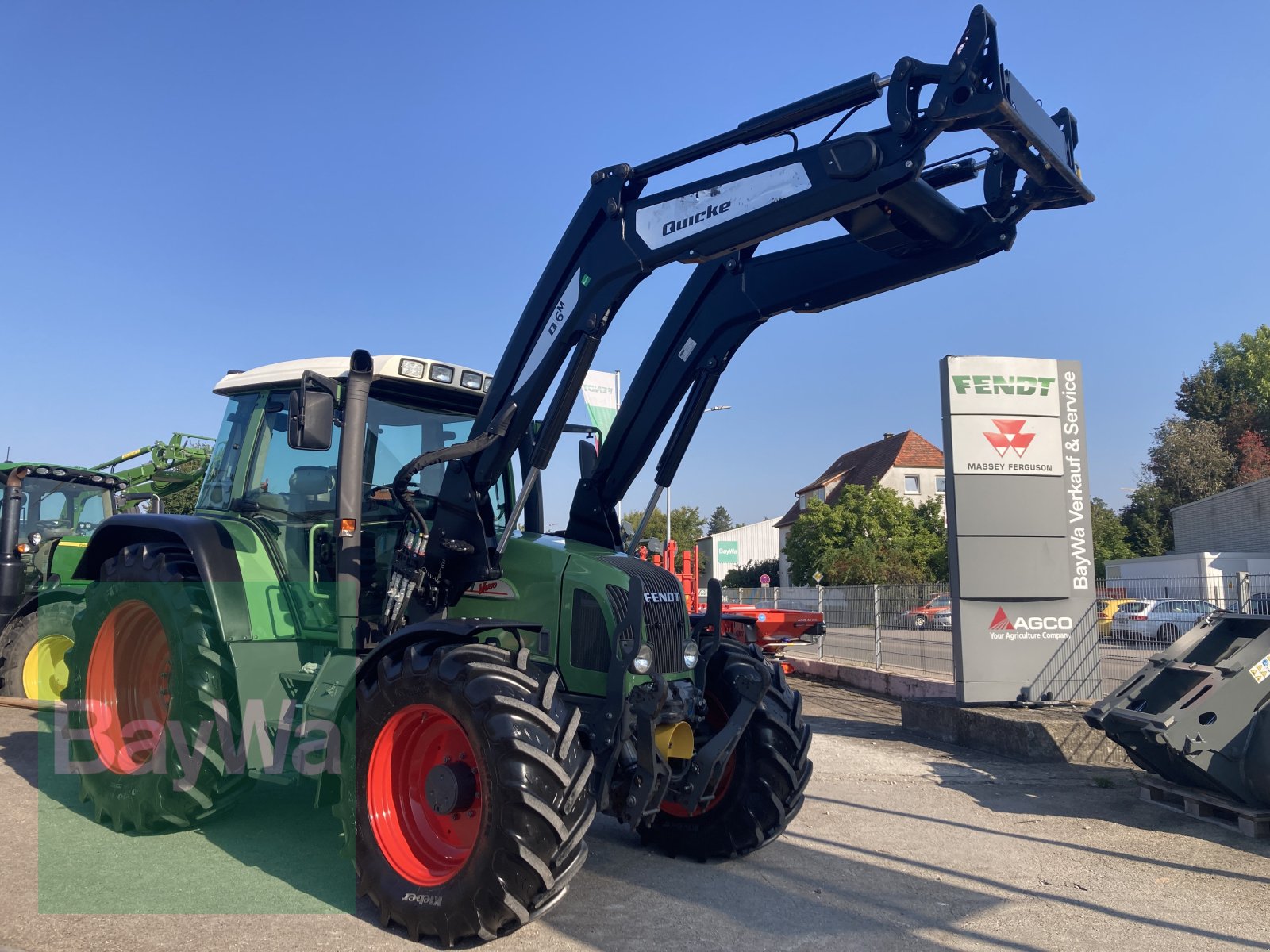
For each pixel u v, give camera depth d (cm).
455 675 364
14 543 873
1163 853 501
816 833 528
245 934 355
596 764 384
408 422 518
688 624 447
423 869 373
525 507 565
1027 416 917
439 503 450
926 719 877
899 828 543
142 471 1037
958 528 898
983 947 364
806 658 1531
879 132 353
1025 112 338
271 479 514
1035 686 887
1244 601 784
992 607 892
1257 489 3331
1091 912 407
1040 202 393
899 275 433
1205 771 546
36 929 354
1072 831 543
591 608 423
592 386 1014
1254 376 5188
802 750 469
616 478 515
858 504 4191
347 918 376
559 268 431
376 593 486
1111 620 903
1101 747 745
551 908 391
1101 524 4675
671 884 433
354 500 442
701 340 493
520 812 340
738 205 380
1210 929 388
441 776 369
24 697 804
